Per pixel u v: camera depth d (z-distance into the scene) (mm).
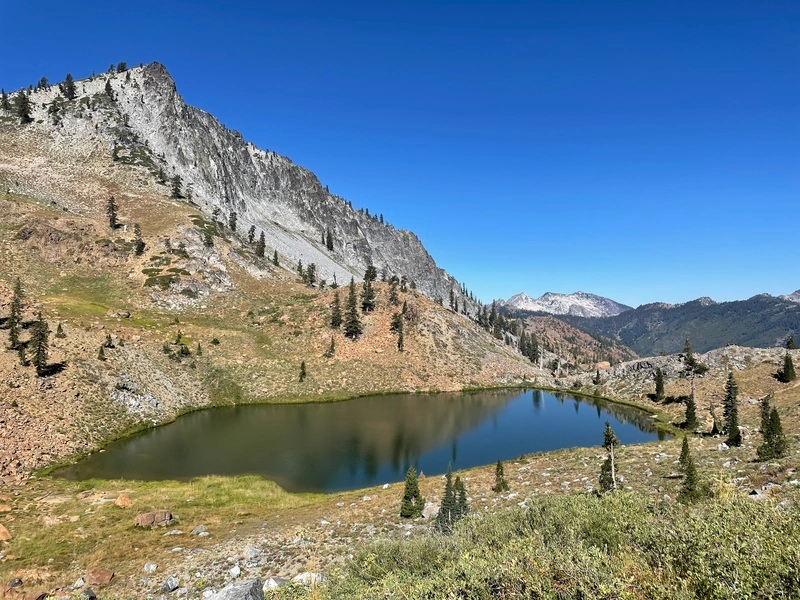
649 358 119688
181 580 20750
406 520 28594
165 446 57531
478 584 7270
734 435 44125
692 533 7012
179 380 82312
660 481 29438
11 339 62062
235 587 11359
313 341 112125
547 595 6535
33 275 103562
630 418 85812
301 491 44531
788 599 5293
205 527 30203
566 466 41438
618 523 9352
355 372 104562
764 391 80500
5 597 18375
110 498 37375
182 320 107562
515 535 10430
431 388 106750
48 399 56406
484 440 66562
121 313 97000
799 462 22812
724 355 101750
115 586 20359
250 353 100062
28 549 25297
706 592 5793
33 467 45750
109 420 60656
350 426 71375
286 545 25141
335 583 11734
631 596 5781
